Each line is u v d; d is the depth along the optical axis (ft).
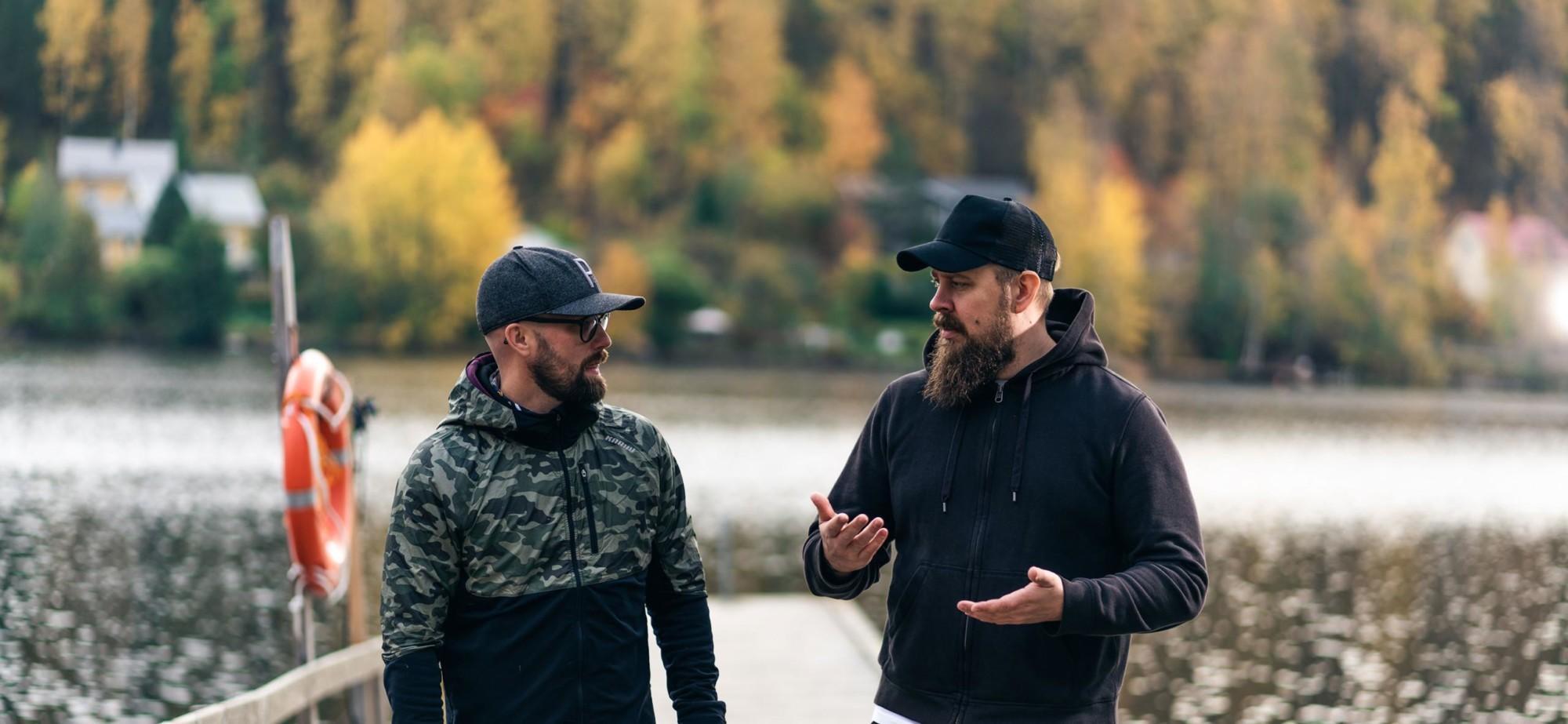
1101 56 297.12
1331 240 251.19
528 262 7.54
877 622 41.70
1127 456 8.14
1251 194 252.83
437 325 224.53
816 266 247.70
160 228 228.43
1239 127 270.87
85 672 36.29
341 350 220.64
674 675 8.00
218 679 36.04
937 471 8.51
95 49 263.49
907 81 305.32
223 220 237.25
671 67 280.31
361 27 279.08
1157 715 35.17
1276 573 59.93
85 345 207.92
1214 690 38.01
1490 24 286.46
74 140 257.34
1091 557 8.23
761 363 223.10
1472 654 43.52
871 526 7.92
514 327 7.49
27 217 214.48
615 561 7.59
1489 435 149.89
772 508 73.97
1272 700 37.04
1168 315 240.32
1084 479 8.18
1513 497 92.48
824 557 8.50
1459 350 252.83
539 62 283.38
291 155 272.31
